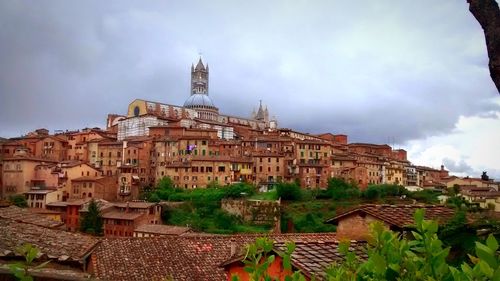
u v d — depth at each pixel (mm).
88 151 154375
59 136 163875
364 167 147625
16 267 5031
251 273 5258
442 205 23031
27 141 157875
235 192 125250
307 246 17734
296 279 4836
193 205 121312
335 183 133125
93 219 100188
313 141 149750
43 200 117562
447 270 3963
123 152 146375
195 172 136250
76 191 128125
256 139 149250
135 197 135875
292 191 123500
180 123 165250
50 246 21797
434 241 4121
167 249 26000
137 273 22750
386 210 21422
